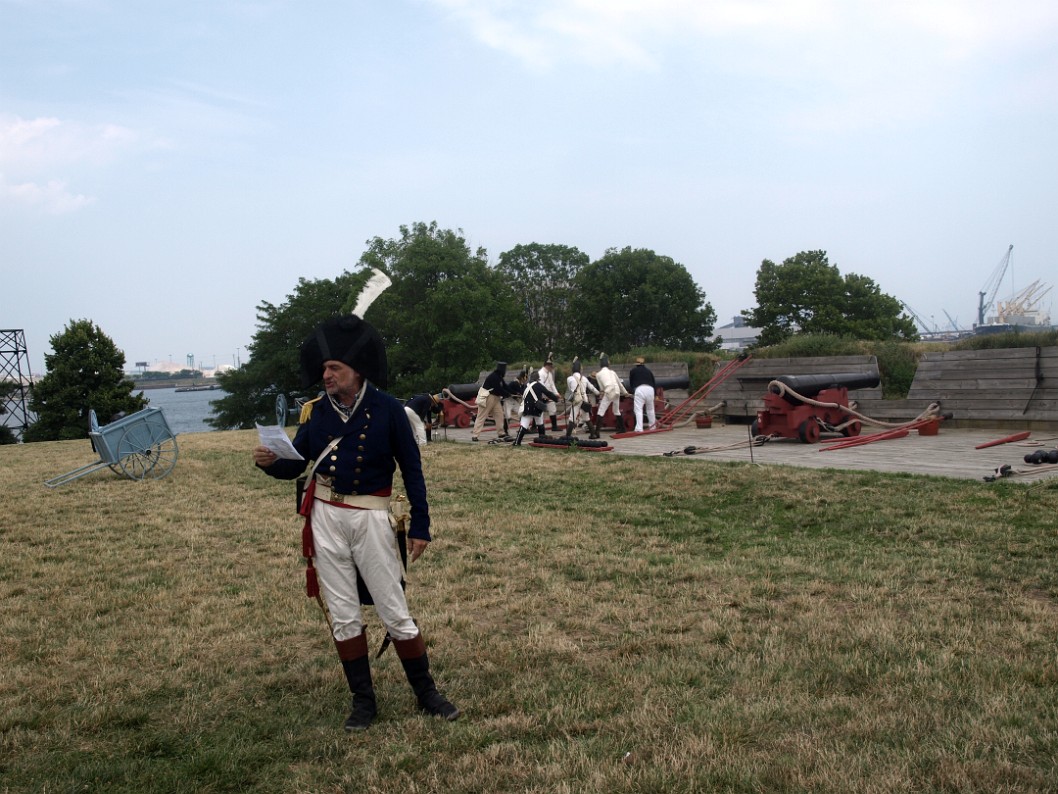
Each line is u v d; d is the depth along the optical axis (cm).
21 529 927
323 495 413
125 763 372
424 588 653
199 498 1100
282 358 4806
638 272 5562
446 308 4384
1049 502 816
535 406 1570
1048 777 324
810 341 2067
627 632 532
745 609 573
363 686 413
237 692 455
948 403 1622
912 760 342
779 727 383
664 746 363
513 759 362
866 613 546
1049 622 515
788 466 1120
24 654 527
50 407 3853
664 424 1898
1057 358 1527
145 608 621
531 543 792
